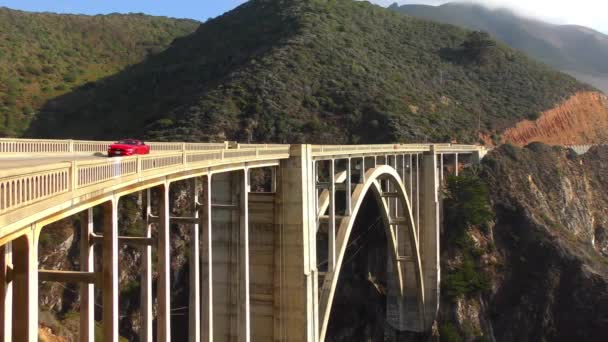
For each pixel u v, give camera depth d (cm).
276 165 2989
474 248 5925
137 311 4566
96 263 3862
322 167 5922
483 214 6075
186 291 5109
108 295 1403
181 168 1820
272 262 3041
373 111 7119
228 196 2703
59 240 4312
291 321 3011
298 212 3008
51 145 2191
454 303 5503
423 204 5378
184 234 5209
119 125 7619
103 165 1338
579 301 5666
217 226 2748
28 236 1051
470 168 6762
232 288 2736
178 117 6800
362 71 8094
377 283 5947
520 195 6675
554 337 5616
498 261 5991
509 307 5769
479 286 5644
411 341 5409
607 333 5406
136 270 4672
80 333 1398
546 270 5891
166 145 2620
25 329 1056
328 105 7206
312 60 8012
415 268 5153
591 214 7562
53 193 1106
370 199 6181
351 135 6844
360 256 5997
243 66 7838
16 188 967
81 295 1407
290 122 6731
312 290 3106
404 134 6762
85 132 7812
